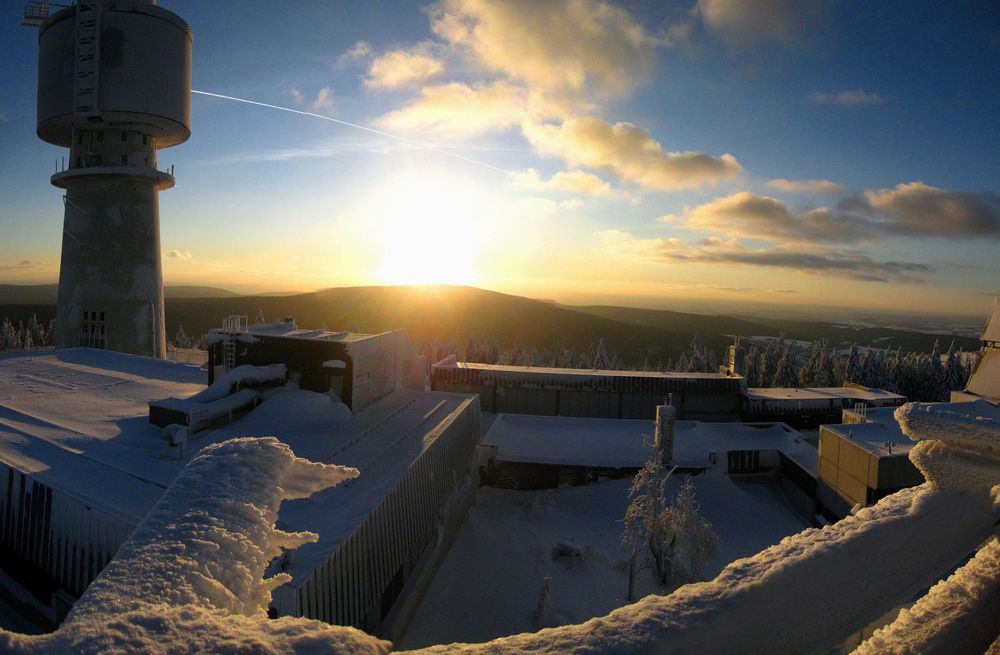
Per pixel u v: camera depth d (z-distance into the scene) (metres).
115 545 13.95
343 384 25.23
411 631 18.83
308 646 1.47
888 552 1.96
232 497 2.32
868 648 2.02
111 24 38.72
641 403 46.66
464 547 25.56
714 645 1.56
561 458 35.16
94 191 40.75
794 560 1.85
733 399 46.44
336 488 17.05
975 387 22.53
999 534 2.10
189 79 43.50
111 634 1.42
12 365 32.81
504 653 1.48
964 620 1.96
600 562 25.30
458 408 28.69
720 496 32.59
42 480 16.22
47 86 40.22
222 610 1.68
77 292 41.16
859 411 36.25
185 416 20.86
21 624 15.91
